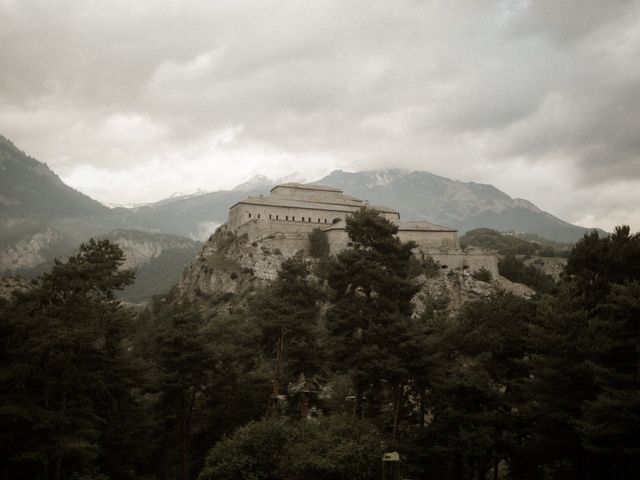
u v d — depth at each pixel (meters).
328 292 91.62
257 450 59.88
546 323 59.09
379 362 65.00
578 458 56.69
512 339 66.88
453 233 189.38
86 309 67.50
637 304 50.84
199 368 73.31
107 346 70.56
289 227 194.00
